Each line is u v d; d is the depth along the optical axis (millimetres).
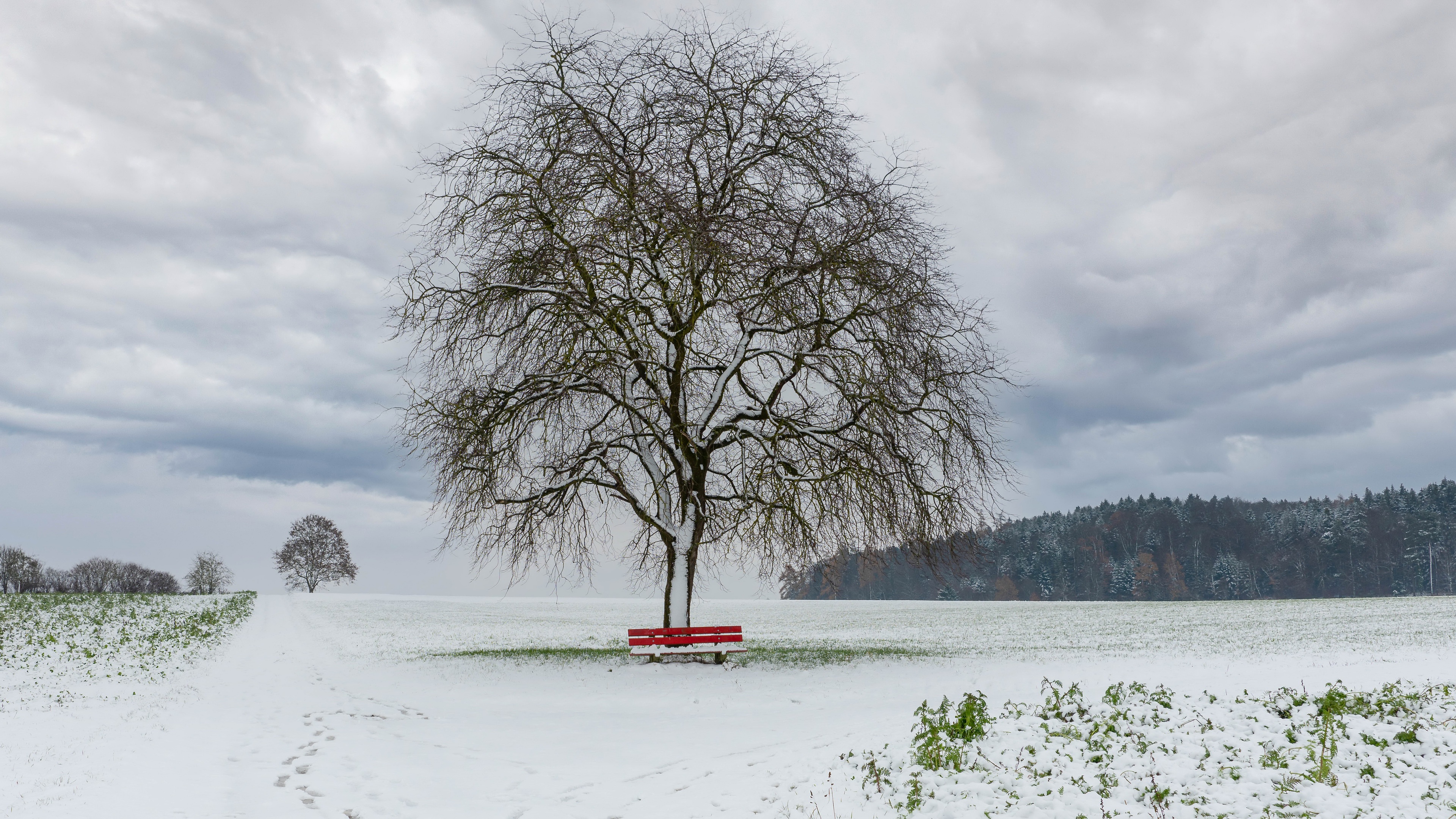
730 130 18625
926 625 43812
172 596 61875
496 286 17469
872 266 17906
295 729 11828
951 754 7883
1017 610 59844
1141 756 7676
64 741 10516
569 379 18281
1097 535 106750
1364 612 43312
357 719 12969
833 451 17953
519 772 9242
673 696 15336
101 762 9094
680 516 19781
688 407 19844
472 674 18891
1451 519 104188
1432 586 98500
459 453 17500
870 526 18109
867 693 15102
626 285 18172
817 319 17844
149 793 7773
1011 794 6910
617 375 18812
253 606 61969
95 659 22391
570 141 18000
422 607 64875
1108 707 9867
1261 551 104812
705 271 16812
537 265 17688
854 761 8539
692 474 19547
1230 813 6215
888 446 17641
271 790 8164
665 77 18312
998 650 25188
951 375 17969
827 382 18172
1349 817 6043
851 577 88000
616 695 15562
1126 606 60250
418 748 10531
